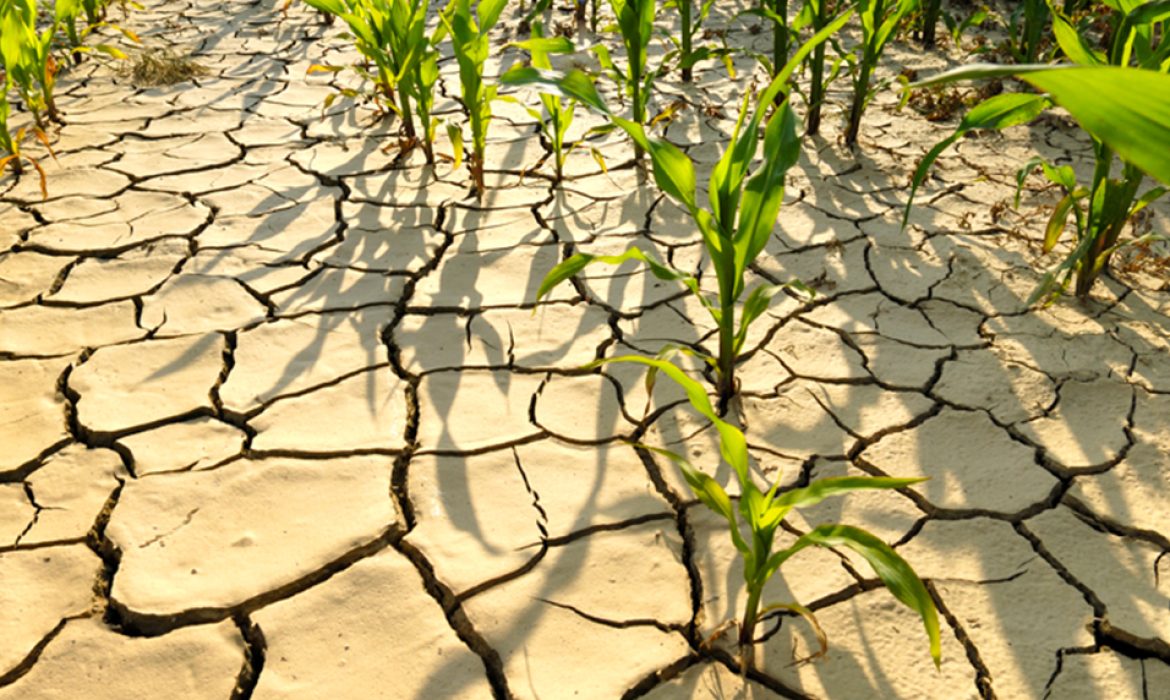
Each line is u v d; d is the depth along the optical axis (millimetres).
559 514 1818
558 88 2123
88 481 1894
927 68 4383
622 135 3701
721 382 2115
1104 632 1552
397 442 2018
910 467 1932
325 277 2686
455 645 1545
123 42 4953
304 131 3773
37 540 1744
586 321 2475
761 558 1413
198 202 3137
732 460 1425
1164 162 593
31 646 1533
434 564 1700
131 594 1619
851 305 2529
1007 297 2537
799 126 3678
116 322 2447
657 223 3002
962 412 2092
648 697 1451
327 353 2332
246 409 2113
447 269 2736
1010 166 3381
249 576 1663
